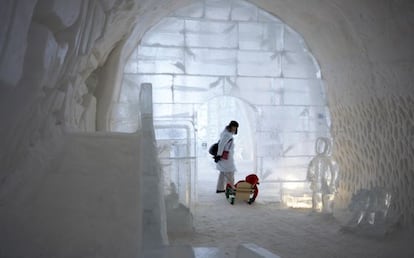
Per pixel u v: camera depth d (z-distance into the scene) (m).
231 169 9.09
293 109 9.08
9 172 2.45
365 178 7.38
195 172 6.46
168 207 5.80
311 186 7.42
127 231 2.49
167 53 8.47
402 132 6.27
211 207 7.83
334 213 7.17
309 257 4.75
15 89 2.08
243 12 8.76
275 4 8.27
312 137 9.12
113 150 3.11
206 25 8.63
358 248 5.14
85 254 2.29
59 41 2.85
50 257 2.21
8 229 2.27
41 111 2.85
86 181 2.78
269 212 7.43
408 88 6.01
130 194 2.73
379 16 5.96
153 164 3.46
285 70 9.03
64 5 2.53
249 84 8.89
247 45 8.84
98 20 4.31
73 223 2.45
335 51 7.95
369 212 6.06
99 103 7.57
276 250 5.02
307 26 8.35
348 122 8.07
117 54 7.33
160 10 7.62
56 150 3.07
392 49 6.09
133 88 8.36
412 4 5.12
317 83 9.12
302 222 6.62
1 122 2.06
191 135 7.42
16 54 1.88
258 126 8.99
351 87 7.76
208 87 8.67
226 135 8.96
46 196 2.58
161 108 8.47
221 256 3.07
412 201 5.88
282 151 9.05
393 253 4.91
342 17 6.94
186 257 2.64
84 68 5.15
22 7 1.79
